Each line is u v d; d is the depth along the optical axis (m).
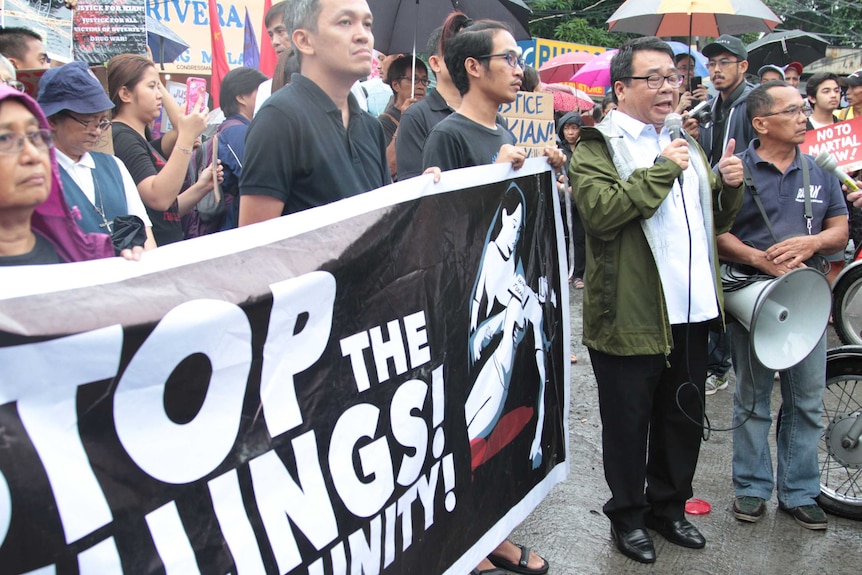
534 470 2.89
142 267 1.53
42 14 3.64
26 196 1.62
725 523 3.46
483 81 2.84
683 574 3.08
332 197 2.36
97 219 2.51
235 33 5.08
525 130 3.49
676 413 3.19
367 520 1.99
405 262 2.15
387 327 2.08
